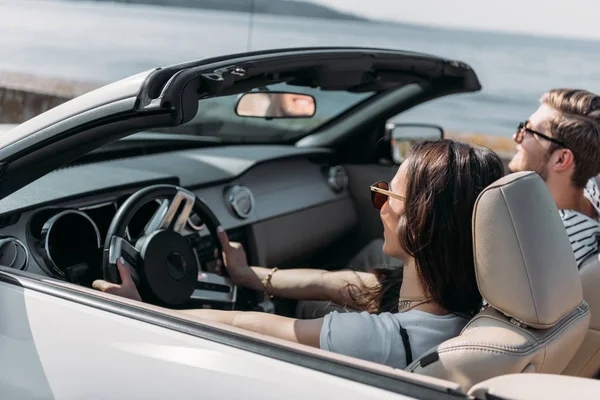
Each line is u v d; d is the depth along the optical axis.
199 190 2.74
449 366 1.37
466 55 12.20
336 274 2.39
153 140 3.02
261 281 2.46
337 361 1.29
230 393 1.32
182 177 2.74
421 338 1.56
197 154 3.07
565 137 2.33
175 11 13.61
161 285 2.08
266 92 2.58
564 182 2.40
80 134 1.66
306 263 3.32
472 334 1.42
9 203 2.07
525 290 1.40
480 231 1.42
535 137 2.41
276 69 1.97
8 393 1.59
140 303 1.54
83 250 2.18
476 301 1.59
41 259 2.03
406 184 1.58
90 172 2.55
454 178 1.52
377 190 1.66
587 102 2.34
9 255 1.94
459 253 1.53
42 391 1.54
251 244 2.94
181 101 1.57
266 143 3.48
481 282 1.44
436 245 1.53
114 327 1.49
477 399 1.19
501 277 1.41
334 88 2.47
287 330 1.65
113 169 2.64
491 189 1.41
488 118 10.02
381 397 1.21
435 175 1.53
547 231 1.43
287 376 1.29
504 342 1.37
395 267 1.98
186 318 1.46
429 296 1.60
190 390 1.36
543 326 1.42
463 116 10.13
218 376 1.34
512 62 11.92
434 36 12.77
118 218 2.06
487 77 11.52
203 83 1.65
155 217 2.21
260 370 1.32
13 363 1.59
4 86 6.95
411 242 1.56
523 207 1.41
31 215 2.07
